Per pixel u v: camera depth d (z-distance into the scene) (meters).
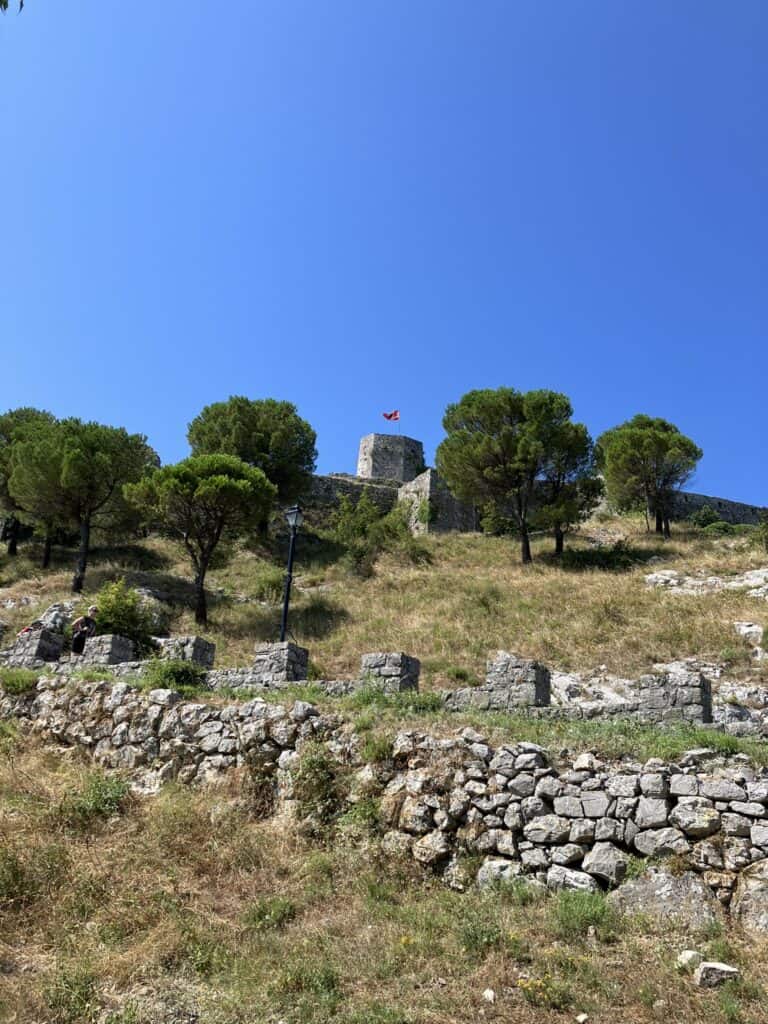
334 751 9.78
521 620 24.03
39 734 12.27
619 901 7.37
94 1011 6.02
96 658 15.20
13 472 30.08
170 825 9.23
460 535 39.16
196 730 11.04
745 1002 5.90
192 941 7.07
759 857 7.30
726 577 27.78
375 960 6.66
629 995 6.05
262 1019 5.94
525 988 6.10
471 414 35.84
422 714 10.63
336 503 44.34
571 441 34.25
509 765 8.70
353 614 26.64
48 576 30.38
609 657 20.39
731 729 10.58
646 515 39.84
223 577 31.62
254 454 37.97
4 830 8.80
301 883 8.24
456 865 8.23
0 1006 5.98
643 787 8.02
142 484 27.95
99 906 7.64
